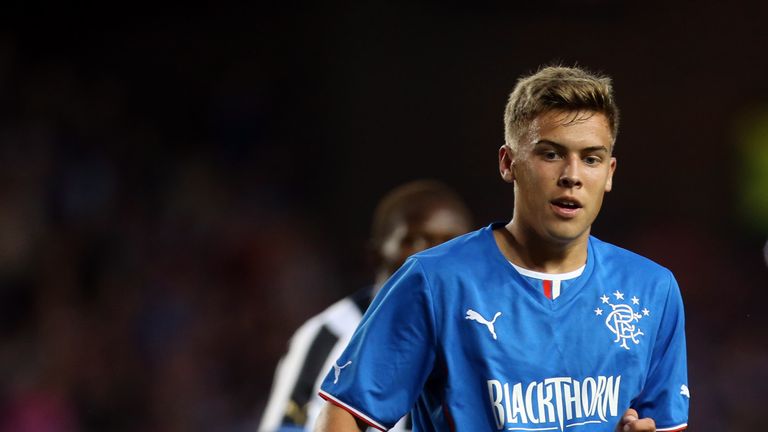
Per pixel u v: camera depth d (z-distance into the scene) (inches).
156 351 1284.4
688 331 1537.9
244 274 1449.3
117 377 1230.9
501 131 1859.0
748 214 1914.4
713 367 1386.6
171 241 1440.7
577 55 1894.7
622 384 321.7
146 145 1579.7
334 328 521.7
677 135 1929.1
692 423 1321.4
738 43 1937.7
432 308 316.8
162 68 1742.1
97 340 1248.2
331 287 1601.9
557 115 307.7
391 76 1822.1
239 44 1776.6
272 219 1601.9
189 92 1743.4
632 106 1921.8
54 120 1471.5
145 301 1325.0
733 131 1934.1
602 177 312.7
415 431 337.7
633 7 1903.3
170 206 1494.8
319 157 1772.9
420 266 322.3
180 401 1251.2
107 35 1733.5
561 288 322.0
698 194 1927.9
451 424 314.8
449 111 1844.2
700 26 1932.8
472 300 317.1
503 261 323.9
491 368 312.8
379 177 1808.6
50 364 1171.3
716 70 1935.3
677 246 1856.5
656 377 336.2
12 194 1315.2
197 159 1631.4
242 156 1689.2
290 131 1768.0
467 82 1851.6
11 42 1582.2
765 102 1936.5
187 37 1764.3
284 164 1721.2
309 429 503.8
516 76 1868.8
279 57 1788.9
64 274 1296.8
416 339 318.0
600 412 317.7
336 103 1793.8
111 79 1702.8
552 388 314.8
